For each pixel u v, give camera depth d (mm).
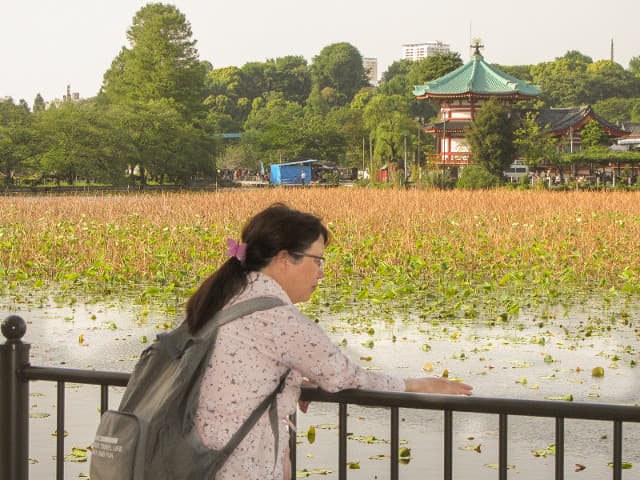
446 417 2352
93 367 7047
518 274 11406
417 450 5027
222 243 14969
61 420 2764
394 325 8914
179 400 2094
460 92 65875
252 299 2203
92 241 14836
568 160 62344
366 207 23094
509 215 20656
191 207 23203
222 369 2137
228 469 2123
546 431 5422
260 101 159625
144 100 77250
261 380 2150
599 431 5410
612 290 10516
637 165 64875
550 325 8906
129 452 2043
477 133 59281
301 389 2443
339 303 10367
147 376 2164
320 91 171375
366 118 77375
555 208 23703
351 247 14594
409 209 22297
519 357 7352
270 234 2297
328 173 76500
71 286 11914
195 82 79562
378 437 5270
